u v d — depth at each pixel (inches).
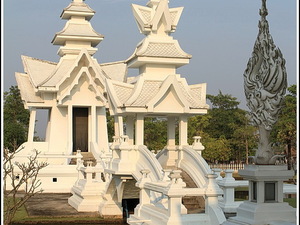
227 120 2945.4
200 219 669.9
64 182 1669.5
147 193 811.4
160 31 1090.7
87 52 1895.9
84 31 2004.2
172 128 1078.4
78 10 2007.9
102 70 2062.0
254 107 515.5
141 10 1108.5
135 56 1060.5
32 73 1964.8
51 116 1929.1
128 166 989.2
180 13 1114.1
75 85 1897.1
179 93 1009.5
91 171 1254.9
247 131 2527.1
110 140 2945.4
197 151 1026.1
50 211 1245.1
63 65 1980.8
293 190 822.5
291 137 2016.5
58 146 1914.4
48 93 1929.1
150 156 925.8
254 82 518.0
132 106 987.9
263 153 506.9
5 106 3083.2
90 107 1964.8
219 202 839.7
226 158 2554.1
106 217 1146.0
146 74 1056.8
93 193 1232.2
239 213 522.3
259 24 513.7
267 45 502.9
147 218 759.1
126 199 1210.0
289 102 2138.3
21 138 2888.8
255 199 510.3
